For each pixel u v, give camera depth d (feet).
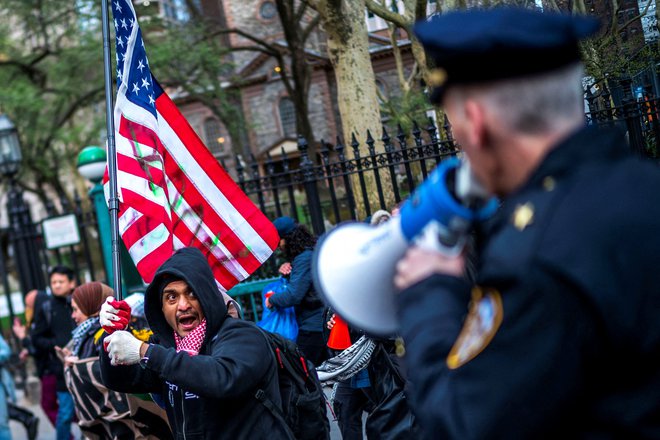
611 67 23.58
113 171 13.96
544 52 4.30
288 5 47.85
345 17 32.58
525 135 4.47
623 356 4.18
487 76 4.40
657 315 4.13
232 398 10.82
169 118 15.93
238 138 65.26
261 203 27.09
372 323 5.09
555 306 4.16
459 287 4.71
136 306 20.88
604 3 23.65
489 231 4.70
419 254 4.77
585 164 4.43
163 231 15.14
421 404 4.58
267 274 28.02
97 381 17.08
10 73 72.33
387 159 25.32
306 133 49.60
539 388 4.14
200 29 60.49
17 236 35.83
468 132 4.56
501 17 4.39
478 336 4.37
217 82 63.36
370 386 17.08
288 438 11.34
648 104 23.47
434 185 4.65
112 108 14.44
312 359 21.11
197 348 11.76
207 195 15.99
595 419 4.26
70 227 32.73
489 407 4.21
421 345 4.60
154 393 12.46
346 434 18.06
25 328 29.40
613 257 4.18
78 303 19.24
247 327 11.39
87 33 66.13
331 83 56.03
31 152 73.92
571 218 4.30
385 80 39.83
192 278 11.49
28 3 66.13
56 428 26.81
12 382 28.35
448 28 4.45
